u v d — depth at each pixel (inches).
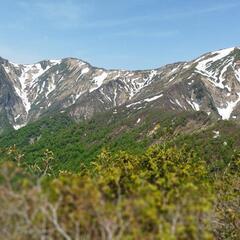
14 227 703.1
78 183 725.9
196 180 1089.4
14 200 692.1
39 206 688.4
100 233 736.3
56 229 713.0
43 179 730.2
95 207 702.5
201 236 770.8
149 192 756.6
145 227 715.4
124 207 715.4
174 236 676.7
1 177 705.6
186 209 727.7
